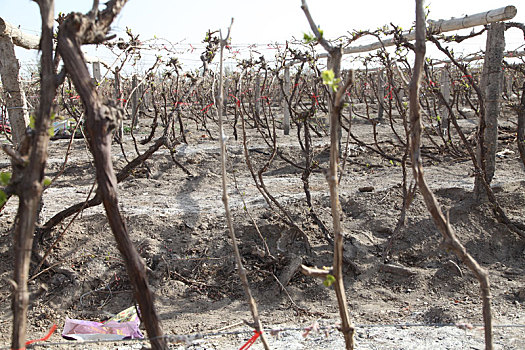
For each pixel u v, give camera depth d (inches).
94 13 75.5
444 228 85.2
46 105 72.8
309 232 217.9
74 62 72.7
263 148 382.9
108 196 77.5
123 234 81.1
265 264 203.5
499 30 215.8
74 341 149.6
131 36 228.1
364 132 477.7
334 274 84.4
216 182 312.8
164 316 178.7
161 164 349.1
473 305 174.4
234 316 177.5
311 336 150.9
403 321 164.7
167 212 233.3
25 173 70.3
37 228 191.8
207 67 290.4
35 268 188.9
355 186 269.6
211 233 217.2
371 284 194.4
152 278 195.8
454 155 342.0
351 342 86.9
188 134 475.2
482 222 219.5
